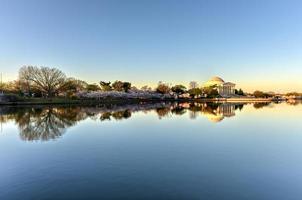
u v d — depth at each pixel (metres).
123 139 21.70
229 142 20.47
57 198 9.88
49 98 98.44
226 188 10.81
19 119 37.69
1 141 20.94
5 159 15.41
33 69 104.12
